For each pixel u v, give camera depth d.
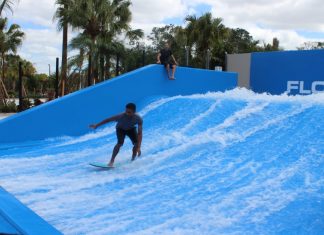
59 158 9.15
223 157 8.02
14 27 40.66
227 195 6.15
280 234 4.74
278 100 10.97
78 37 23.97
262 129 9.14
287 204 5.61
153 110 12.66
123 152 9.37
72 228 5.02
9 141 11.06
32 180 7.31
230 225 5.04
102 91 12.62
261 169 7.16
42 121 11.53
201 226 5.04
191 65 33.00
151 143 9.71
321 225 4.91
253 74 19.58
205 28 32.50
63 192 6.59
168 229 4.96
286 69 18.05
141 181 7.17
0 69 40.97
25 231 4.55
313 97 10.83
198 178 7.09
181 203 5.94
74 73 25.20
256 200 5.85
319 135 8.17
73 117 12.05
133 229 4.98
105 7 24.72
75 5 24.38
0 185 6.95
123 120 8.11
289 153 7.69
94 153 9.55
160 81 14.20
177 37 33.47
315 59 16.78
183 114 11.55
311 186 6.17
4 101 30.81
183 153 8.54
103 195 6.43
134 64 25.41
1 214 5.13
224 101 11.53
